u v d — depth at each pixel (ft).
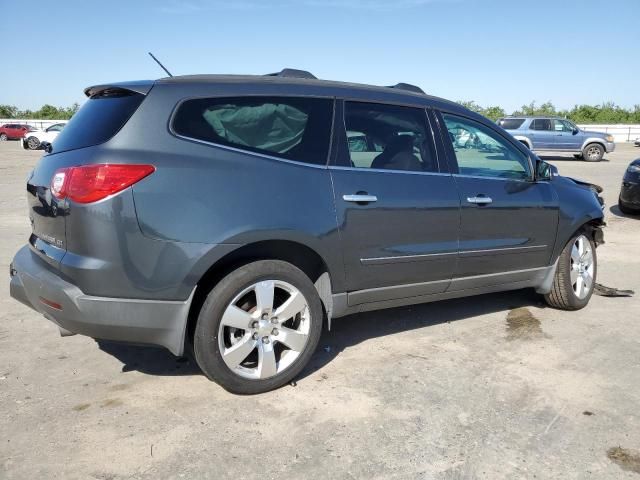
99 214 9.53
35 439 9.51
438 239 13.10
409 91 13.65
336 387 11.50
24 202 36.91
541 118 78.54
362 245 11.89
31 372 12.09
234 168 10.47
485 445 9.47
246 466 8.85
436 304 17.02
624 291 18.26
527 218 14.80
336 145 11.85
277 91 11.44
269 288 10.86
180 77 10.99
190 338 11.14
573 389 11.53
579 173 59.11
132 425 9.99
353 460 9.04
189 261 9.96
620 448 9.43
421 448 9.37
